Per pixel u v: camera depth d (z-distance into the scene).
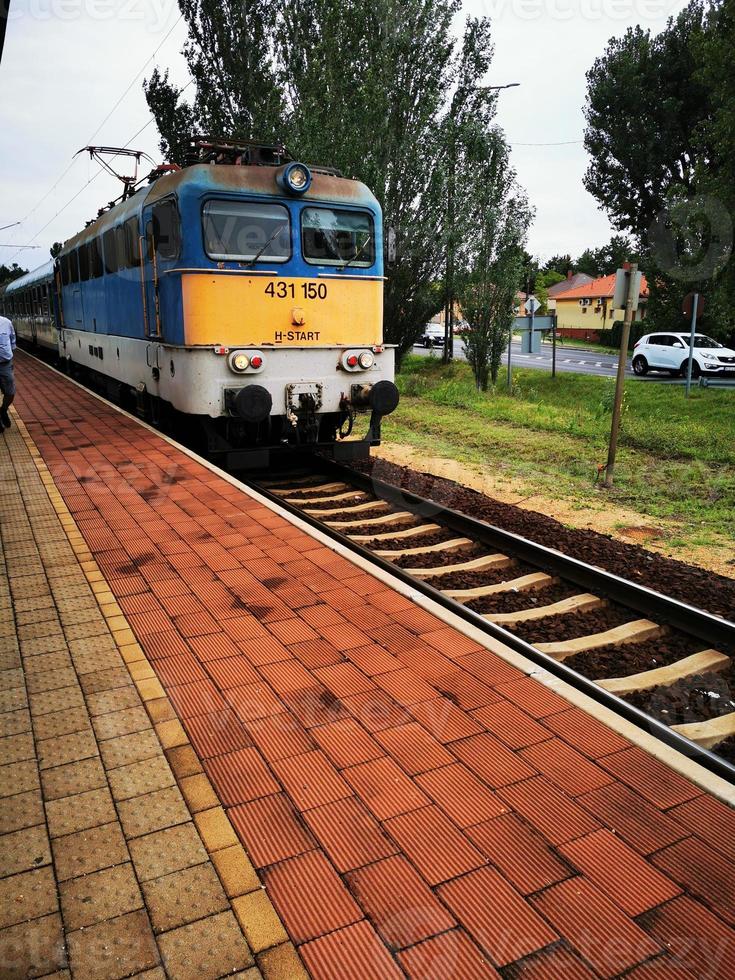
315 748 3.02
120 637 4.00
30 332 24.41
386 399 8.77
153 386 9.43
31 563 5.13
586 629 5.02
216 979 1.99
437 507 7.37
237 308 7.97
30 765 2.89
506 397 18.50
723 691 4.23
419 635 4.07
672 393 18.64
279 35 17.45
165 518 6.21
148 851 2.44
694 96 24.19
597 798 2.74
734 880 2.36
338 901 2.25
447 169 18.56
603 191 27.80
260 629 4.13
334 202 8.41
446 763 2.93
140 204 9.32
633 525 7.75
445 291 20.66
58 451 8.88
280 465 9.89
